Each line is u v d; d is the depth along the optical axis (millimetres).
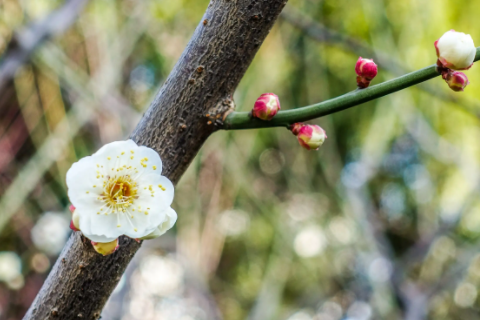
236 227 1180
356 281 987
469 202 745
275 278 1008
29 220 848
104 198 286
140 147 281
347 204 872
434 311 987
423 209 900
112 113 650
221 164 896
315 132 291
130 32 738
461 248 836
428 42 715
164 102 284
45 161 715
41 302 283
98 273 281
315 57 923
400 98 762
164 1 787
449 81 282
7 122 781
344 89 994
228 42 282
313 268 1072
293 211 1097
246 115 285
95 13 686
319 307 1109
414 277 954
